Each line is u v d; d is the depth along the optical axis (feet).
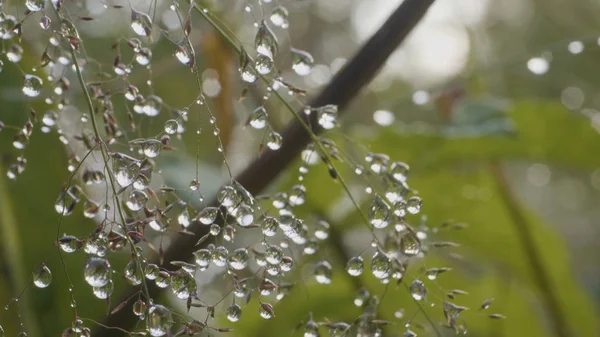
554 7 2.64
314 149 0.81
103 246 0.78
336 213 1.09
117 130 0.84
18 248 0.96
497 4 2.42
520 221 1.24
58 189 0.98
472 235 1.27
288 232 0.80
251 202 0.79
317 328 0.81
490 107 1.17
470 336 1.23
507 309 1.21
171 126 0.79
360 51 0.86
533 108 1.17
